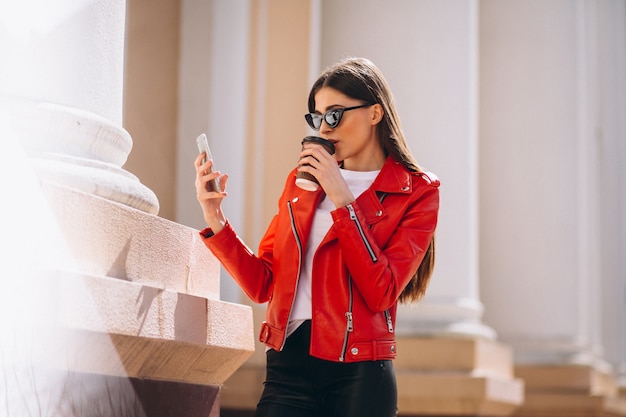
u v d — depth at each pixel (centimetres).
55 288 329
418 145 1127
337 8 1137
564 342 1427
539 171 1465
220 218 406
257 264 411
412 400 1043
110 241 379
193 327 417
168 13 1048
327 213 387
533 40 1494
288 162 1028
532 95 1482
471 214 1131
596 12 1892
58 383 340
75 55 405
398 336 1073
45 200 342
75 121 395
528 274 1447
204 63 1048
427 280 407
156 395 404
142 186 421
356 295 375
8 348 319
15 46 383
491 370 1109
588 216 1655
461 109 1132
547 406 1398
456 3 1141
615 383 1709
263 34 1047
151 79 1026
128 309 370
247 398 934
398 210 385
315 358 374
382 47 1132
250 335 476
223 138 1028
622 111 1975
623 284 1945
